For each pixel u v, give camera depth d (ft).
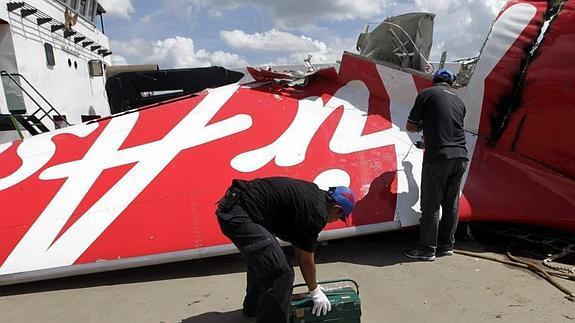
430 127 12.45
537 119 14.46
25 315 10.38
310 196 8.04
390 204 13.83
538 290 11.05
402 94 17.08
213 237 12.47
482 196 14.08
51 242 12.12
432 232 12.75
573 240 14.07
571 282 11.46
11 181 13.66
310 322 8.36
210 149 14.80
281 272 7.97
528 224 14.01
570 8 14.14
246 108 16.46
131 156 14.46
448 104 12.41
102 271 11.89
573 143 13.91
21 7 35.91
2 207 12.86
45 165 14.20
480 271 12.17
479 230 15.11
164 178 13.80
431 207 12.64
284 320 8.07
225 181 13.85
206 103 16.66
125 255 12.01
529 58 14.60
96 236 12.29
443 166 12.25
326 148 15.21
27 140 15.24
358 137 15.72
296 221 7.91
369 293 10.98
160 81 34.88
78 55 49.83
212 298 10.90
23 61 35.96
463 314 9.95
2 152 14.74
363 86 17.89
